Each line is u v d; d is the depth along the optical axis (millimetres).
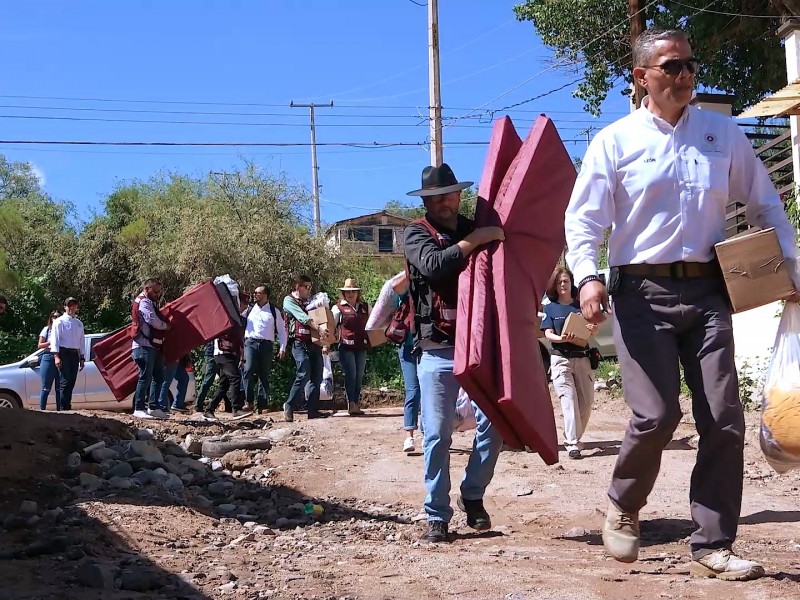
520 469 9109
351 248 28094
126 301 32469
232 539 6086
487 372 5297
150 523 6270
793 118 16359
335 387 20328
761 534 6180
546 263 5805
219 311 13711
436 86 26406
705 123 4418
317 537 6305
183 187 38719
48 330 17516
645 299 4336
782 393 4426
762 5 23797
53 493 7211
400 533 6414
